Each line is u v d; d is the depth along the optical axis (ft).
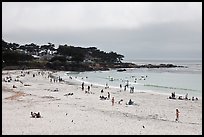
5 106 135.85
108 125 102.99
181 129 102.53
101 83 332.60
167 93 241.14
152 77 459.32
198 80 410.52
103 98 183.42
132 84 326.85
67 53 620.49
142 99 188.75
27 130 93.15
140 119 117.50
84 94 205.26
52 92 208.74
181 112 141.79
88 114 123.24
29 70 486.38
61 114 121.29
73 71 564.30
